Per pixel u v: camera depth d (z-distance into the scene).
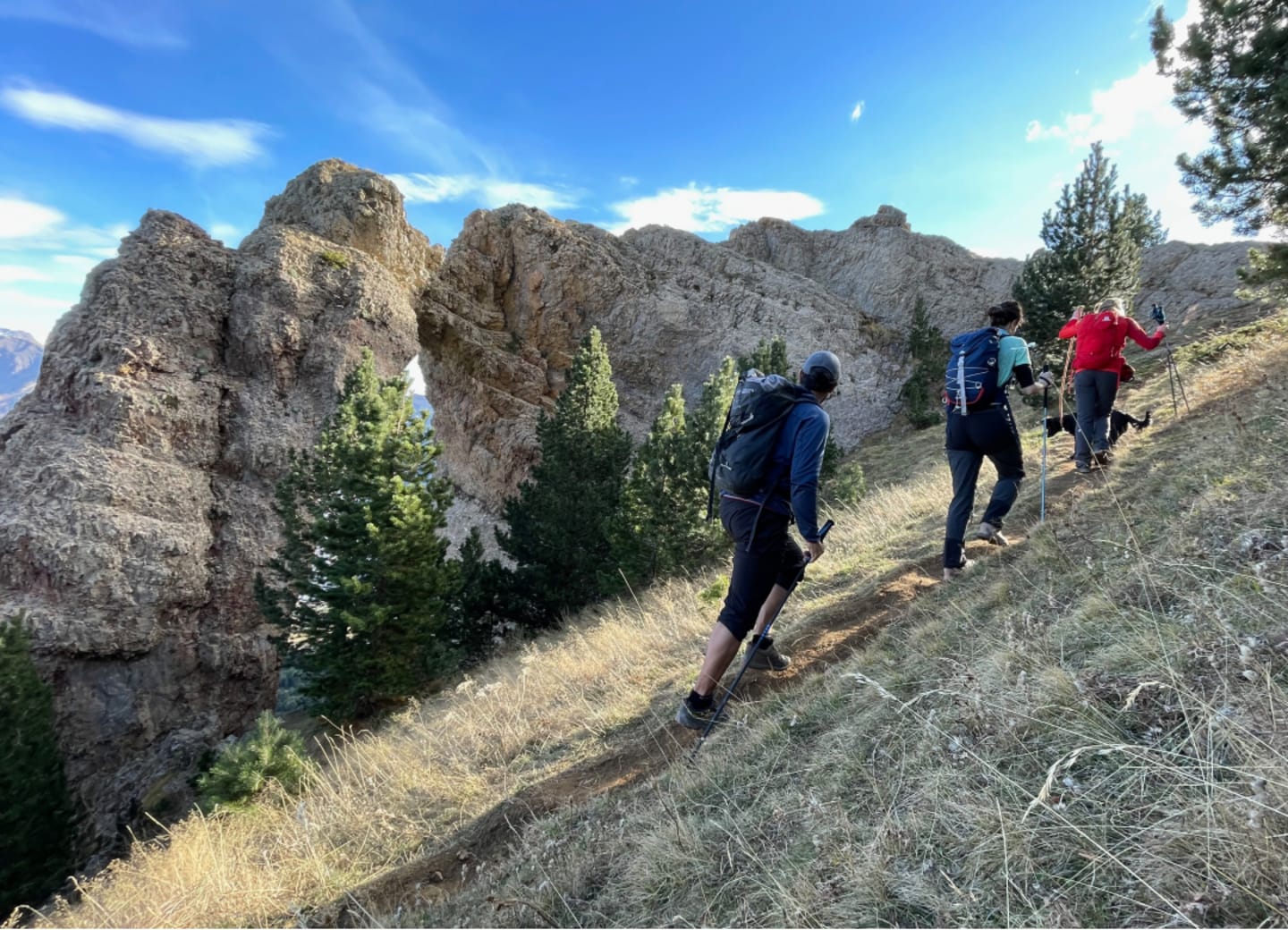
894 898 1.85
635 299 36.09
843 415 34.47
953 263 42.22
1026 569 3.84
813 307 38.41
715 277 38.56
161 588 15.52
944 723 2.48
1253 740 1.63
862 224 46.03
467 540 17.86
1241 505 3.01
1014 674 2.54
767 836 2.46
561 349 35.69
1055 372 20.86
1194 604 2.28
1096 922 1.50
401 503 13.09
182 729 15.45
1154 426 7.20
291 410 20.30
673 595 10.27
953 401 4.69
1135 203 23.80
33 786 10.31
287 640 14.16
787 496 3.52
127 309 18.92
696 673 5.17
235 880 4.26
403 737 7.70
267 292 21.41
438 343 33.03
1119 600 2.76
